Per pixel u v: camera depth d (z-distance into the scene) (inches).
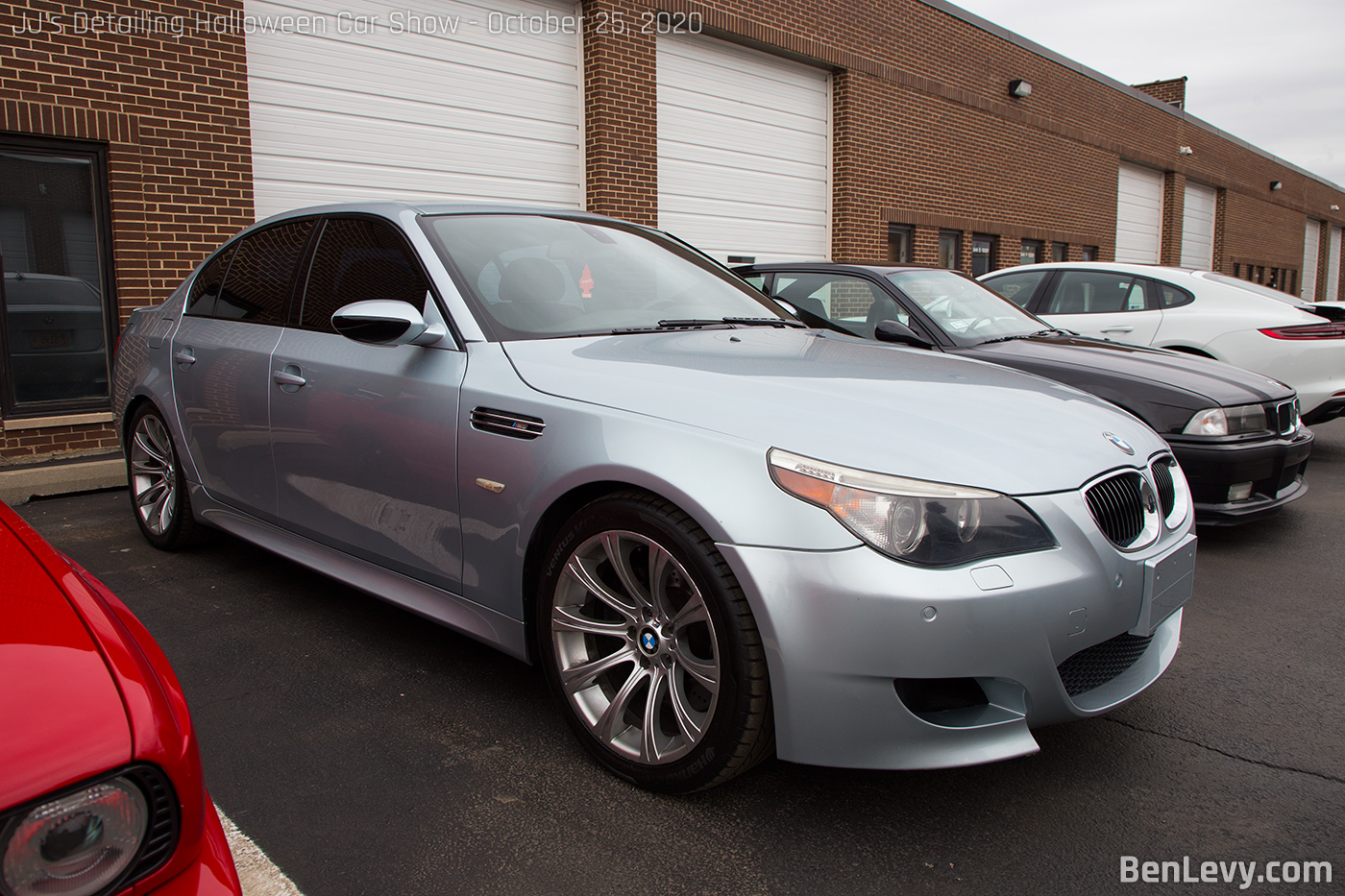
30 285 228.5
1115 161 717.9
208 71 249.9
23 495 202.5
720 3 387.5
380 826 76.9
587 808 80.0
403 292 105.1
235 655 113.3
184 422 138.9
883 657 68.0
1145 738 94.5
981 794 83.2
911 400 83.1
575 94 350.9
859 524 68.9
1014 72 587.5
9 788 34.0
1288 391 171.6
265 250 133.1
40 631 41.8
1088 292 293.9
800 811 80.0
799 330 119.1
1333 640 122.6
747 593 70.9
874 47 472.7
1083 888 69.6
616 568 81.0
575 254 116.7
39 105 222.7
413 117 303.0
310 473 113.3
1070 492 75.9
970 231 563.2
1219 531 183.8
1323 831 77.5
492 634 93.6
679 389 82.4
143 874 37.7
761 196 430.6
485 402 90.9
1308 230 1290.6
